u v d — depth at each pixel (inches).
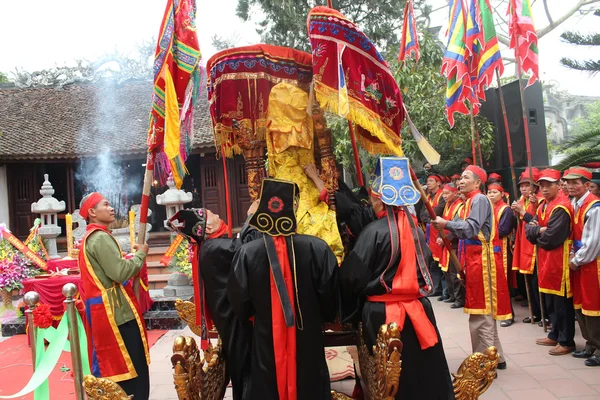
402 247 109.9
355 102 113.5
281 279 101.6
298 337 104.4
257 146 141.6
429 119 314.5
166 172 130.4
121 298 131.0
